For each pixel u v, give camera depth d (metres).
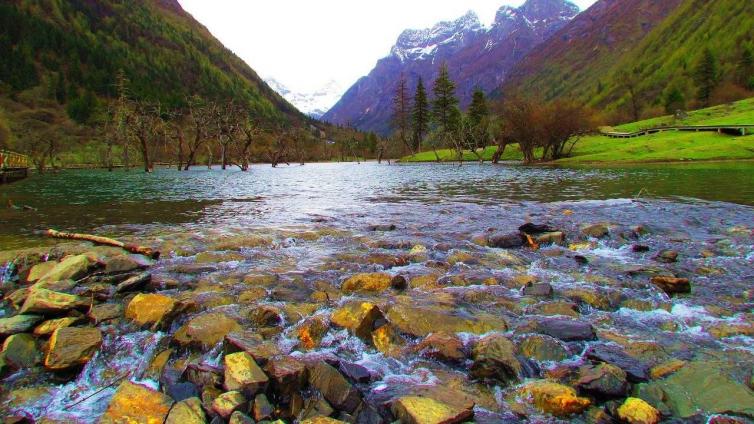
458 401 5.34
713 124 74.69
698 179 31.94
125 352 6.92
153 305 8.12
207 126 76.69
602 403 5.37
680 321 7.70
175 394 5.64
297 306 8.33
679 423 4.95
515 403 5.43
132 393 5.59
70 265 10.02
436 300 8.64
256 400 5.34
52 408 5.59
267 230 15.70
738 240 13.37
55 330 7.07
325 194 29.56
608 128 94.06
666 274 10.13
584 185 31.09
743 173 35.38
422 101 114.25
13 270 11.18
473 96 105.44
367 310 7.47
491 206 21.62
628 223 16.14
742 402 5.13
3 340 7.03
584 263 11.45
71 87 141.12
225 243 13.38
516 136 70.62
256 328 7.46
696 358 6.35
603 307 8.48
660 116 116.06
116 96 149.75
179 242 13.78
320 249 13.12
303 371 5.80
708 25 188.00
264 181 43.97
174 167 88.88
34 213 20.58
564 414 5.19
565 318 7.71
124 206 23.19
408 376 6.11
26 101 125.06
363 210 21.03
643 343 6.74
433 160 100.06
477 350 6.52
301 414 5.29
